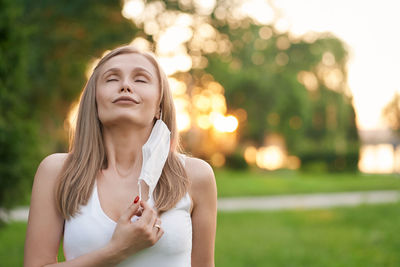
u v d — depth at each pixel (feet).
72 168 4.49
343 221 31.60
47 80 40.68
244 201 46.14
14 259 17.84
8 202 20.71
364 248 22.22
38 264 4.35
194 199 4.67
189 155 5.27
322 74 89.40
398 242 22.27
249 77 81.71
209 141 89.92
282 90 85.25
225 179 63.36
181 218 4.44
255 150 98.63
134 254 4.21
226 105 88.58
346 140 94.79
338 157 92.12
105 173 4.53
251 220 32.50
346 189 58.08
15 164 20.12
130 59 4.57
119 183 4.50
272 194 52.90
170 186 4.44
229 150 89.15
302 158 94.12
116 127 4.54
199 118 87.10
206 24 57.16
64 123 45.50
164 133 4.51
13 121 20.42
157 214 4.35
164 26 50.19
